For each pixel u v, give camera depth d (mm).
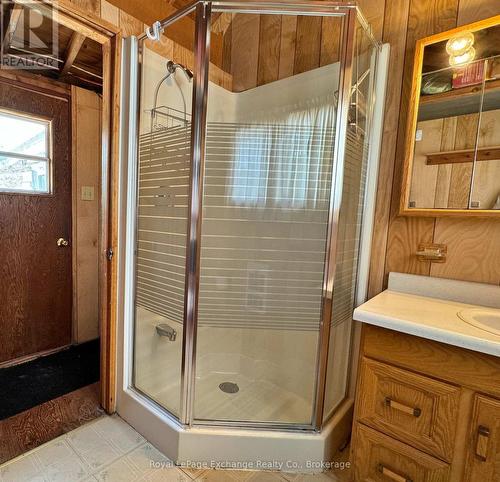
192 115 1419
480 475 1001
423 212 1449
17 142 2123
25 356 2287
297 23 1848
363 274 1637
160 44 1681
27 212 2203
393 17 1523
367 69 1500
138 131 1621
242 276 1780
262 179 1771
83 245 2539
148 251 1646
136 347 1709
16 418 1678
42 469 1370
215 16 1950
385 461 1194
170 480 1340
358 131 1493
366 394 1215
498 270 1327
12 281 2176
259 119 1930
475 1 1333
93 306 2652
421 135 1452
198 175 1433
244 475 1377
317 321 1641
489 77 1312
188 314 1438
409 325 1077
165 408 1535
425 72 1429
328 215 1432
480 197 1345
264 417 1549
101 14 1479
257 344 1888
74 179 2434
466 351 1001
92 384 2027
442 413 1058
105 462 1418
